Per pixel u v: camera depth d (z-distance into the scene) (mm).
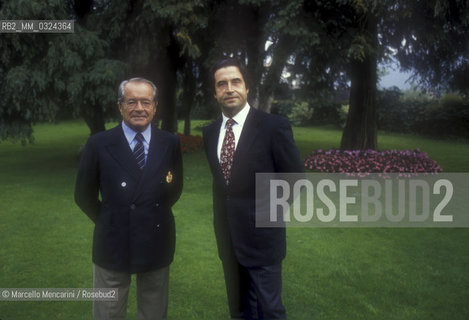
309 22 8234
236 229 2336
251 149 2303
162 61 11492
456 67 10320
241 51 9875
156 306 2332
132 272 2170
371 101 9859
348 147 10086
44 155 13242
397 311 2980
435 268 3840
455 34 9242
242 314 2654
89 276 3641
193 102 14836
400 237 4828
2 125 8438
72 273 3707
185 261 4051
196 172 9531
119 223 2152
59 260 4039
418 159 8766
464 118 18031
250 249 2322
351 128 10070
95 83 8148
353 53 8211
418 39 9008
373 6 7500
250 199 2326
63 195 7148
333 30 8828
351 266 3902
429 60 10195
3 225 5301
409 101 20172
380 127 21297
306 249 4414
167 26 9266
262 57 9719
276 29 7848
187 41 8781
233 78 2295
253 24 9719
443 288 3379
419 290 3340
